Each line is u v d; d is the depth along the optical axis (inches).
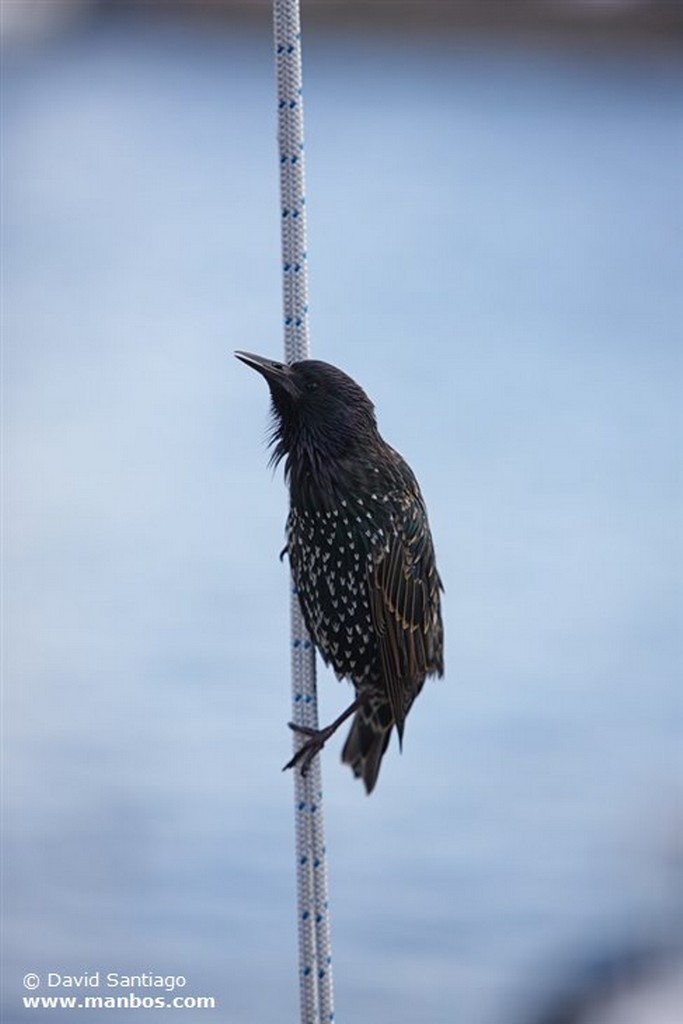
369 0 1923.0
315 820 224.7
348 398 254.5
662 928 381.1
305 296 220.1
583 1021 345.7
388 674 261.4
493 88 1897.1
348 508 253.6
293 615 259.8
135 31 2107.5
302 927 222.5
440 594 274.1
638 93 1881.2
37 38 2085.4
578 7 1883.6
